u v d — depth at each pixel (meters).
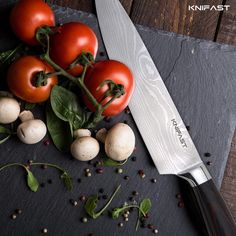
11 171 0.42
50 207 0.42
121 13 0.44
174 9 0.46
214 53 0.46
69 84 0.42
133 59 0.44
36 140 0.41
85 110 0.42
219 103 0.46
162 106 0.44
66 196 0.42
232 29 0.47
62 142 0.42
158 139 0.43
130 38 0.44
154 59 0.45
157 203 0.44
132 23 0.44
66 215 0.42
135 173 0.44
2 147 0.42
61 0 0.44
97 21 0.44
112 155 0.42
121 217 0.43
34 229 0.42
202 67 0.46
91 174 0.43
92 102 0.40
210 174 0.45
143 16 0.46
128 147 0.42
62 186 0.42
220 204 0.42
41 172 0.42
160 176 0.44
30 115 0.41
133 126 0.44
